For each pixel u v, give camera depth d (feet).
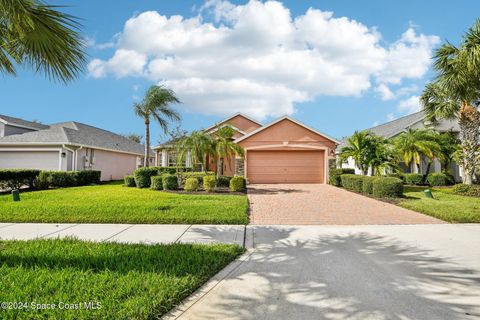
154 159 111.14
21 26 13.88
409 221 25.90
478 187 42.65
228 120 79.66
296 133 62.08
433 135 57.36
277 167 62.13
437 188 51.98
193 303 10.45
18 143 61.41
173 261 14.03
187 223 24.22
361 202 36.55
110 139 86.17
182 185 48.91
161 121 70.23
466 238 19.90
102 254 14.96
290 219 26.76
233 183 45.39
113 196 38.19
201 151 47.78
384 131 78.23
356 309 10.06
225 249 16.42
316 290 11.56
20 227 22.52
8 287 10.82
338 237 20.24
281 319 9.40
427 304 10.46
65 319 8.79
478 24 34.32
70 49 15.30
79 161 65.98
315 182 61.77
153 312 9.38
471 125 45.29
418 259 15.44
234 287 11.83
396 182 38.52
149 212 26.84
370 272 13.52
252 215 28.55
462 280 12.62
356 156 50.26
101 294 10.32
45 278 11.69
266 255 16.12
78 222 24.27
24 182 48.96
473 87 36.58
